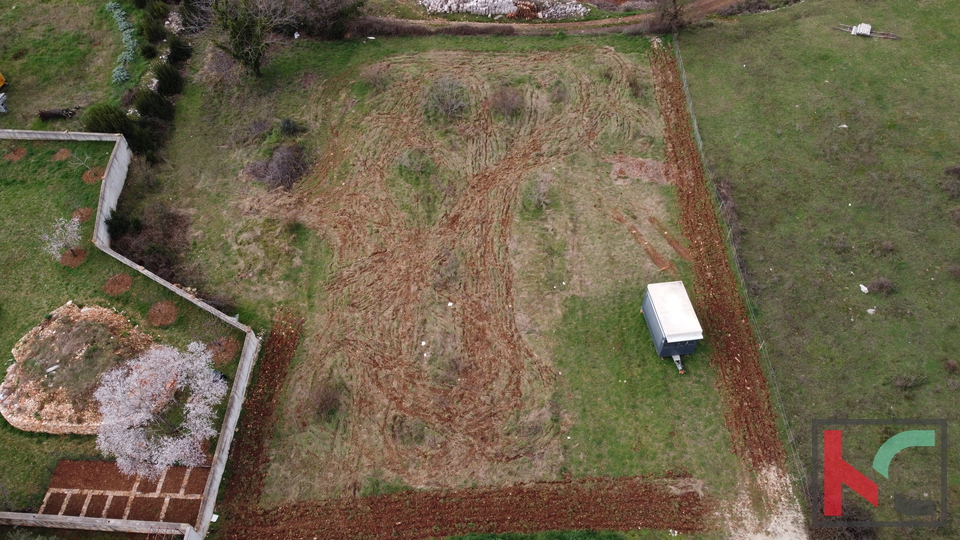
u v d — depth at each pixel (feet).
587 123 108.58
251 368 81.82
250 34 109.81
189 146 107.65
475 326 84.28
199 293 88.94
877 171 96.07
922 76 108.58
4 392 79.15
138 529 67.26
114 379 78.89
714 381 78.28
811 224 91.45
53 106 112.68
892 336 79.61
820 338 80.43
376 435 75.56
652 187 98.84
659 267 89.20
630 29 124.06
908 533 65.62
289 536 69.05
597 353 81.51
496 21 129.80
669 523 68.23
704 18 126.11
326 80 118.11
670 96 112.16
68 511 70.54
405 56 122.52
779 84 111.04
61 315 85.97
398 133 108.47
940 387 74.84
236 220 97.35
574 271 89.35
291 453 74.74
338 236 95.04
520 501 70.44
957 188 91.25
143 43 121.70
